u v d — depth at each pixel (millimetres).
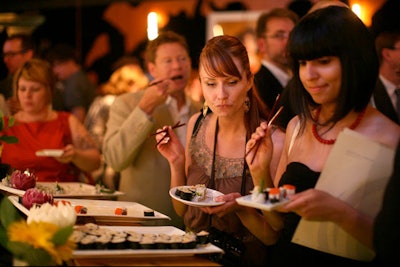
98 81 5996
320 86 1749
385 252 1476
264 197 1659
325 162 1791
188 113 3197
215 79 2094
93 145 3580
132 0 5777
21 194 2469
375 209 1663
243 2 5211
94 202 2500
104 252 1688
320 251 1794
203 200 2064
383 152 1634
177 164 2400
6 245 1743
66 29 6066
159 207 3094
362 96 1758
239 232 2127
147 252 1723
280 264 1896
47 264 1626
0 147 2852
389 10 3586
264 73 3451
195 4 5461
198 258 1839
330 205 1610
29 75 3365
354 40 1704
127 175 3176
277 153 2117
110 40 5926
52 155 3207
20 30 5297
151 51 3158
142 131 3021
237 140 2221
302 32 1724
